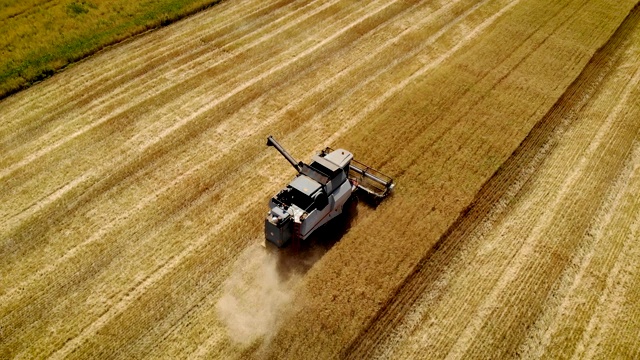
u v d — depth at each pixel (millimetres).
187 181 19094
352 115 22125
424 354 14273
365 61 25219
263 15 28672
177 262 16375
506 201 18547
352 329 14719
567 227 17625
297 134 21172
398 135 21094
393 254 16656
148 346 14320
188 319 14930
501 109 22453
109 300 15367
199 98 22969
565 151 20609
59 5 28922
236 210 18047
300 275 16016
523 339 14602
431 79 24062
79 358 14039
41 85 23656
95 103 22656
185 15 28500
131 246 16844
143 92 23266
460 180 19234
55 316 14953
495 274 16203
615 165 20016
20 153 20219
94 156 20109
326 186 16109
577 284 15961
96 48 25734
